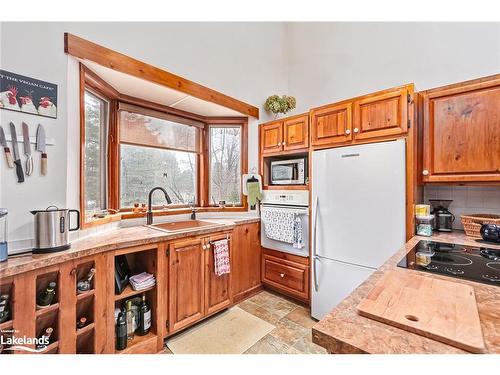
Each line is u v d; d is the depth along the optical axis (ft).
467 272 3.44
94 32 5.49
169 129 8.46
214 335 6.40
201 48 7.95
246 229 8.63
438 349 1.85
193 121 9.11
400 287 2.90
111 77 6.12
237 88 9.11
